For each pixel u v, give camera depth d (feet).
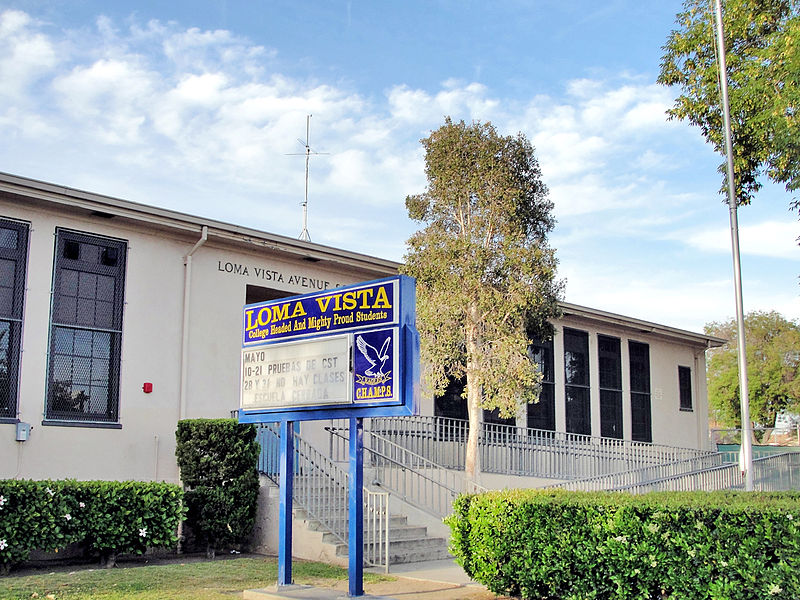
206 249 50.85
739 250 45.60
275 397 33.60
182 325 48.85
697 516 25.80
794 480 64.28
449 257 51.80
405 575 37.70
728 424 165.78
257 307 35.27
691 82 51.24
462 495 32.76
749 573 24.45
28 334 42.29
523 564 29.53
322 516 43.04
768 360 156.97
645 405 88.74
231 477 43.06
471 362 52.80
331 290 32.27
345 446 55.11
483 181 52.85
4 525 34.37
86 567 37.65
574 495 30.71
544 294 52.80
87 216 45.34
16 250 42.60
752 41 49.90
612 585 27.27
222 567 37.88
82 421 43.57
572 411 79.15
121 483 38.78
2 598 29.63
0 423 40.55
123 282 46.55
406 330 29.91
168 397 47.57
